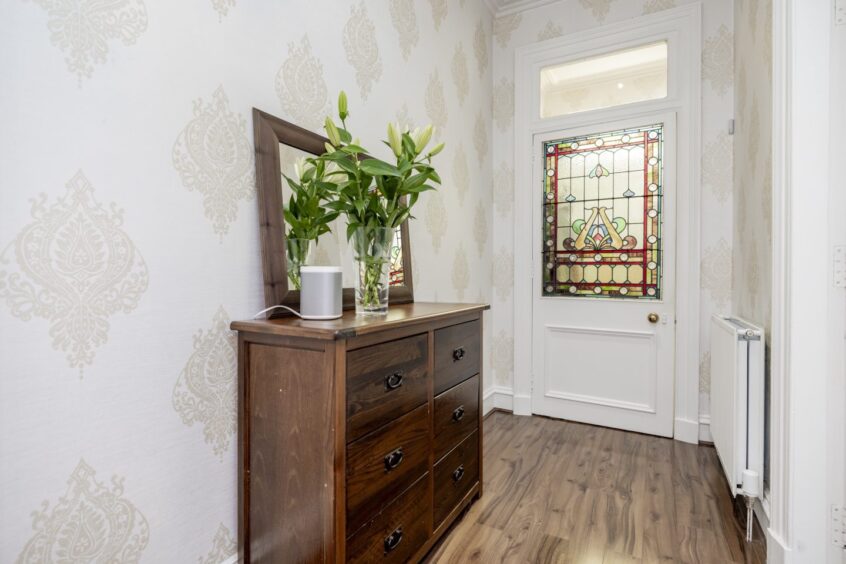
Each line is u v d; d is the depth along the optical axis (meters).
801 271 1.39
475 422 1.76
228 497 1.24
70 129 0.90
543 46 2.91
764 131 1.73
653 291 2.65
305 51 1.48
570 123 2.86
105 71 0.95
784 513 1.41
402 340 1.27
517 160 3.00
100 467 0.95
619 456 2.31
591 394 2.83
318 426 1.06
